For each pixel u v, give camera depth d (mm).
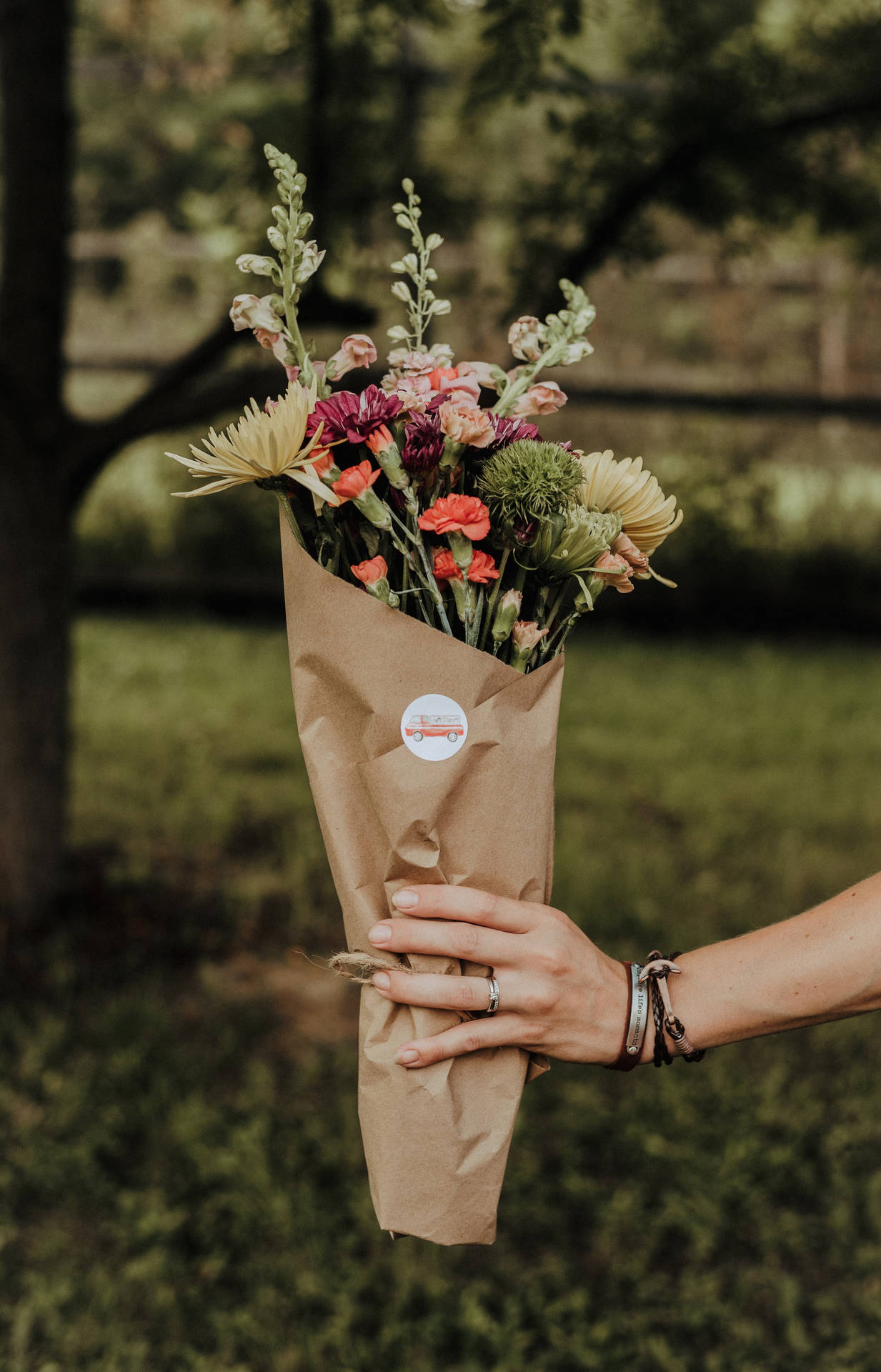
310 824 4680
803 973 1121
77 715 6113
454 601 1084
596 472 1122
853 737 6109
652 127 3402
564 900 3918
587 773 5441
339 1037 3230
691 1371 2229
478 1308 2262
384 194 3586
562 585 1098
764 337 8703
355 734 1069
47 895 3607
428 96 5941
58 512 3467
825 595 8586
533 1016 1080
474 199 4086
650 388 8688
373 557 1070
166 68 9047
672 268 8602
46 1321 2229
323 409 1008
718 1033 1132
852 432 8594
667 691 7008
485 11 2592
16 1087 2852
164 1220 2459
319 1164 2662
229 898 3932
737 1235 2543
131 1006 3189
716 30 3484
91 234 9219
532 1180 2643
